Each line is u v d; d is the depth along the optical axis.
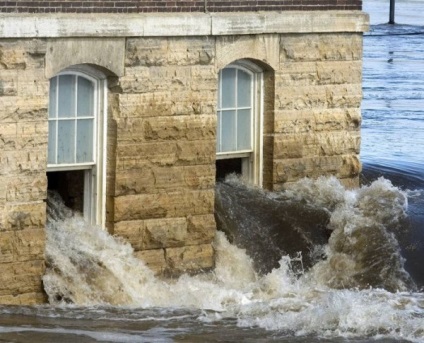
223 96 41.06
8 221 35.81
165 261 39.12
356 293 36.34
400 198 42.50
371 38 114.62
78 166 37.91
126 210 38.28
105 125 38.03
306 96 42.09
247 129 41.81
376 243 40.25
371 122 64.12
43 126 36.19
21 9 35.59
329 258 40.16
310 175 42.62
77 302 36.31
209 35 39.19
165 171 38.88
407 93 75.88
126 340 31.41
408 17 146.38
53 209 38.47
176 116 38.91
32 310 34.88
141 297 37.00
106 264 37.25
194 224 39.56
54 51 36.25
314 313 33.72
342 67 42.72
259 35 40.56
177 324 33.31
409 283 39.16
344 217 41.12
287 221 41.06
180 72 38.81
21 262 36.09
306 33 41.66
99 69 37.56
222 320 33.78
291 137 42.03
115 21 37.16
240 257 39.94
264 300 36.97
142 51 37.97
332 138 42.91
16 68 35.59
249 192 41.72
